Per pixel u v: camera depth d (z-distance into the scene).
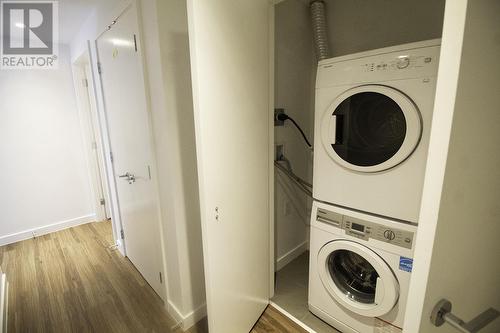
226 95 1.19
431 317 0.62
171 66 1.40
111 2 1.78
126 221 2.36
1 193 2.82
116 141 2.18
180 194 1.53
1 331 1.68
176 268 1.63
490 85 0.59
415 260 0.59
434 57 1.06
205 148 1.10
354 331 1.49
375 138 1.28
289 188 2.27
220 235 1.24
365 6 1.87
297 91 2.18
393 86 1.17
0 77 2.69
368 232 1.33
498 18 0.57
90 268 2.39
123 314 1.81
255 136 1.48
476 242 0.71
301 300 1.89
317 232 1.57
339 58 1.35
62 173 3.18
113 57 1.89
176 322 1.72
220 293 1.28
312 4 1.98
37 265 2.46
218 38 1.11
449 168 0.53
